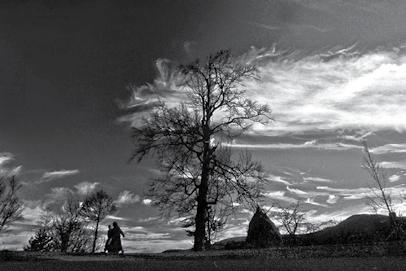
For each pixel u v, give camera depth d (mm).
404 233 20188
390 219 22156
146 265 13836
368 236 22469
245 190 31406
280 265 12469
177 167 32156
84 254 24203
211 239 34969
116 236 26609
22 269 13633
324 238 25172
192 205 31594
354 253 17062
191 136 32344
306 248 20359
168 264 14180
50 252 24703
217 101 33969
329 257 16500
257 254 19172
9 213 31375
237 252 21031
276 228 30141
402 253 15828
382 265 11500
